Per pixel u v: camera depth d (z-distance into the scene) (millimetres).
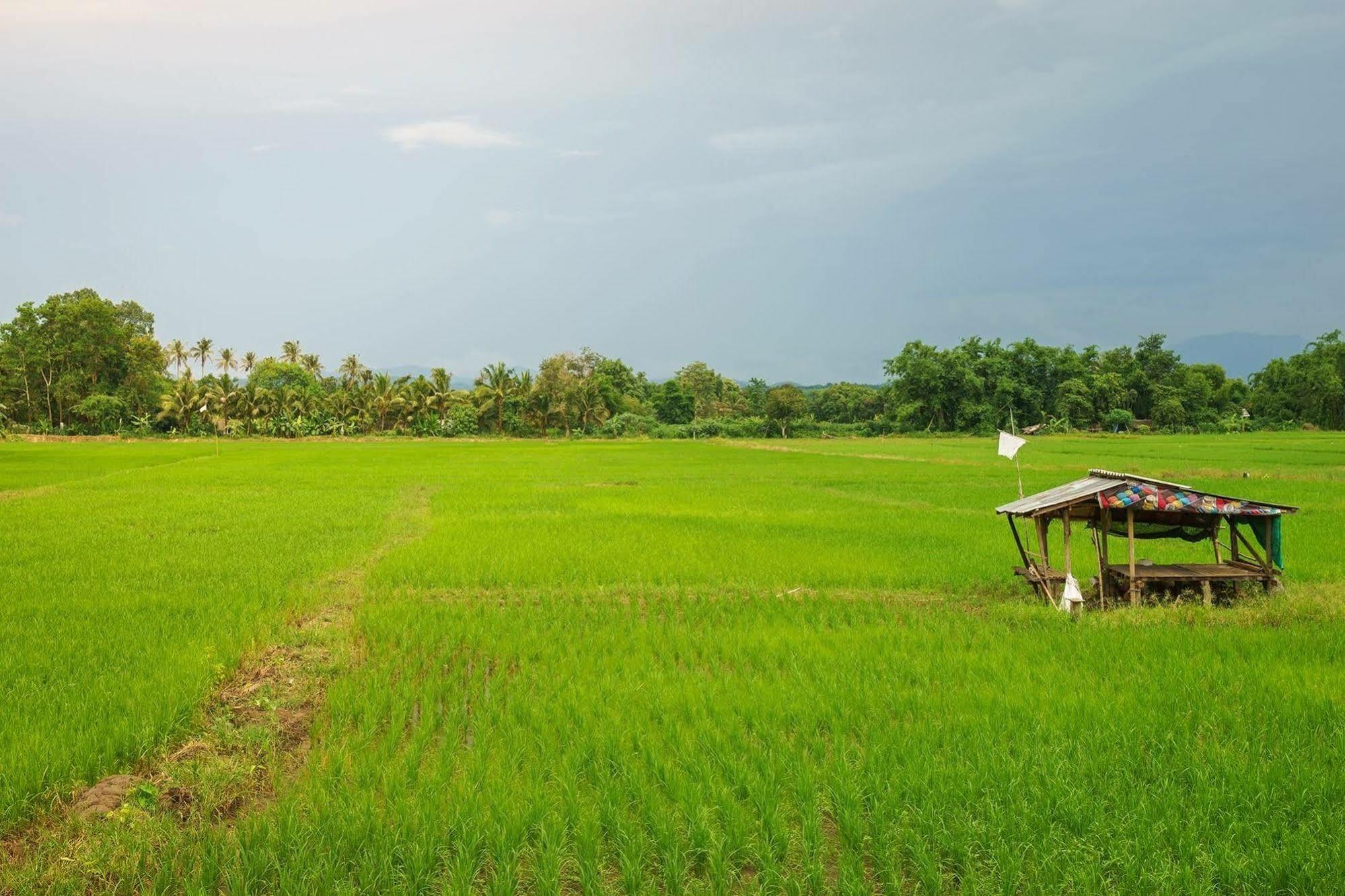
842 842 6348
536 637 11680
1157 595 13398
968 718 8328
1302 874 5520
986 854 6004
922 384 106188
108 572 16297
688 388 130125
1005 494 31406
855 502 29391
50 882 5930
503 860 5898
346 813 6551
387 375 104312
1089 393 102688
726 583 15578
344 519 24375
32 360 93312
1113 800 6629
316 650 11406
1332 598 12812
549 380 101375
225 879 5941
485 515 25562
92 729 8000
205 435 95688
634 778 7090
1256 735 7773
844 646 11102
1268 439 74312
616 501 29641
